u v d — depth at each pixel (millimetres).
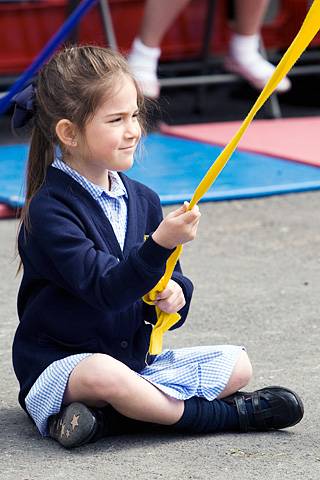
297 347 4207
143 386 3197
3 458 3172
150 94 8867
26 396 3311
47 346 3275
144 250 3002
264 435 3336
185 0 8797
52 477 3025
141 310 3320
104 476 3025
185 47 10125
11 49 9430
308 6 10297
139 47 8914
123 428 3330
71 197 3213
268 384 3789
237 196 6691
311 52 10633
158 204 3473
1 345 4234
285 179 7105
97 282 3055
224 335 4352
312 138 8453
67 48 3375
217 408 3322
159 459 3141
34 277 3283
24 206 3316
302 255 5570
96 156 3195
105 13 9016
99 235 3217
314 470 3068
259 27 9820
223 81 9703
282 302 4797
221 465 3098
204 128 8930
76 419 3166
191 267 5344
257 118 9742
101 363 3156
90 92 3143
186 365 3361
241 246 5734
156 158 7758
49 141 3293
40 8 9430
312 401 3631
